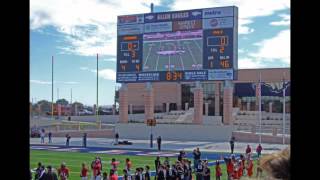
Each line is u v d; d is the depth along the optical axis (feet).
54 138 210.59
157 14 189.67
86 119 299.17
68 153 141.90
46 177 63.21
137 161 118.42
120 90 208.23
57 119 265.54
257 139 180.04
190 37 184.24
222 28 178.91
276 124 217.56
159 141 150.30
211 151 143.43
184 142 182.39
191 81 186.91
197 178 76.28
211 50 181.06
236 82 258.37
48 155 135.23
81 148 159.12
